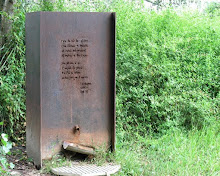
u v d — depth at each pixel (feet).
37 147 16.03
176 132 20.01
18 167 16.02
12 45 20.92
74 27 15.97
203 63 23.21
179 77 22.17
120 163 16.38
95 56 16.37
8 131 19.58
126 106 20.85
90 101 16.53
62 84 16.06
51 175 15.20
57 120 16.11
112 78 16.69
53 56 15.80
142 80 21.59
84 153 16.24
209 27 24.11
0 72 19.75
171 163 16.70
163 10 25.85
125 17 23.48
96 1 23.95
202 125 21.07
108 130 16.90
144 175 15.71
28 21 16.71
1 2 21.21
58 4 23.13
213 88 23.09
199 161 17.03
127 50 22.04
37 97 15.90
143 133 20.68
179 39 22.26
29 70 16.80
